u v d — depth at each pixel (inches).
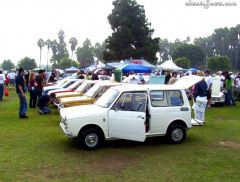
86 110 373.4
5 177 275.7
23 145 381.1
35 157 333.7
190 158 337.7
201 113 523.2
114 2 2461.9
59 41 5782.5
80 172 291.0
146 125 386.0
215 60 4074.8
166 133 394.0
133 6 2418.8
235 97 931.3
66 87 748.6
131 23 2395.4
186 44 4849.9
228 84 797.2
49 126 497.7
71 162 319.3
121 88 386.6
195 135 446.6
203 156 345.7
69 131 359.3
